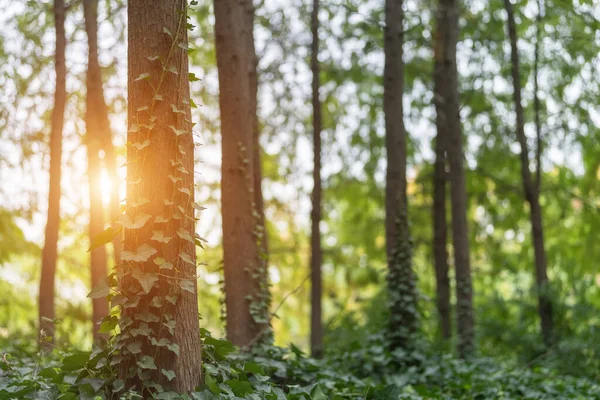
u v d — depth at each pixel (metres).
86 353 5.68
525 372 11.27
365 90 17.69
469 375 9.86
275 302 20.59
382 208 18.89
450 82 15.23
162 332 5.48
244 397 5.87
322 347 13.86
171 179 5.52
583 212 17.38
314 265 14.18
